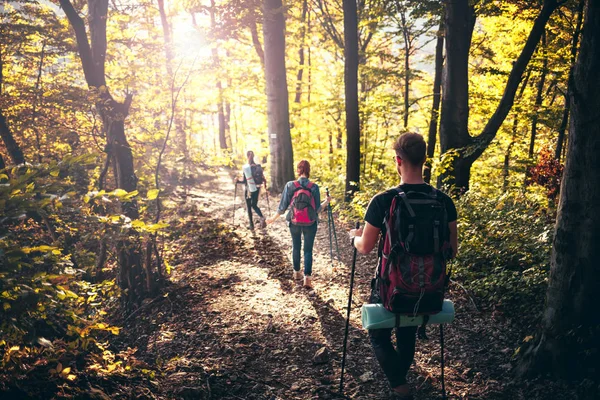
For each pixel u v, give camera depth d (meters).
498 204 7.50
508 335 4.34
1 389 2.81
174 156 17.34
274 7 13.00
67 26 10.95
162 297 6.31
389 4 13.16
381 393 3.60
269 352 4.49
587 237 3.17
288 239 9.27
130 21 9.80
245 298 6.12
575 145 3.17
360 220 9.98
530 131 14.62
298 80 20.91
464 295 5.41
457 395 3.47
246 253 8.40
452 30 9.33
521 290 4.84
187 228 10.45
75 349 3.69
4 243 2.84
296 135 19.56
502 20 13.25
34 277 2.97
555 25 11.65
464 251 6.14
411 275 2.47
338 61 18.91
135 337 5.44
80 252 5.97
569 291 3.28
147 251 6.44
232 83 17.52
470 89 13.77
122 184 6.54
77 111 8.69
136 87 8.14
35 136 11.24
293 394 3.66
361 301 5.76
